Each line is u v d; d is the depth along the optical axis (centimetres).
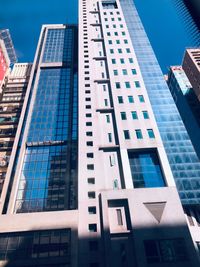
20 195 5428
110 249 3694
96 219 4138
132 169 4838
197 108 10162
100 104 6112
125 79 6569
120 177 4762
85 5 9856
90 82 6619
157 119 7994
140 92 6225
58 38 10269
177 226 3878
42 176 5819
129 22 10631
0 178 6091
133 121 5578
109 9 9312
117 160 5022
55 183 5688
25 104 7450
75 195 5466
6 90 8756
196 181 6362
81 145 5200
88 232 3984
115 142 5344
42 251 4091
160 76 9138
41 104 7544
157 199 4209
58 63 8956
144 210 4075
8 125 7362
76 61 9119
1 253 4059
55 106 7488
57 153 6331
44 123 7019
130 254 3706
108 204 4253
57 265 3969
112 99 6144
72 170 5947
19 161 5988
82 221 4116
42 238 4228
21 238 4231
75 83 8306
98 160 4947
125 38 7944
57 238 4228
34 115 7225
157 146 5097
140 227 3878
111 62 7094
